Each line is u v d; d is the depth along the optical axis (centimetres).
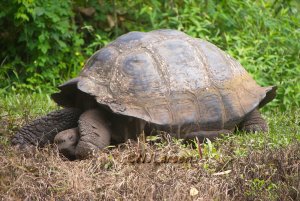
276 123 1330
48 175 973
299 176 955
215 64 1194
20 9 1670
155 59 1145
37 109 1377
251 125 1256
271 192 930
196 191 929
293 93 1606
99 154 1041
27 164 995
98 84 1120
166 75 1134
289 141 1112
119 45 1172
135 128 1105
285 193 926
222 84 1182
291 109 1533
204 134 1152
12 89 1589
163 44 1171
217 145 1127
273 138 1134
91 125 1102
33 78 1688
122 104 1095
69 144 1105
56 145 1089
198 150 1048
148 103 1105
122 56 1147
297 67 1675
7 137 1202
